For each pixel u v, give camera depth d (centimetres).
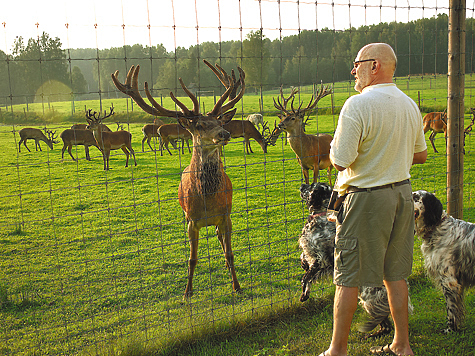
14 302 447
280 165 1428
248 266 529
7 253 628
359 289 327
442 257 340
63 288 488
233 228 711
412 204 270
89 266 561
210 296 436
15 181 1313
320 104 1775
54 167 1588
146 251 617
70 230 757
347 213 264
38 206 979
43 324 392
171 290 469
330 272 355
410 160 268
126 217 836
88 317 401
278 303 370
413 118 261
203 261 563
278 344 321
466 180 944
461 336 320
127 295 458
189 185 443
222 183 443
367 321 327
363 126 247
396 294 277
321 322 349
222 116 456
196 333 328
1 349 336
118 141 1612
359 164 259
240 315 351
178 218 816
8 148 2300
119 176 1355
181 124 429
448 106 440
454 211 449
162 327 348
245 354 307
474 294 396
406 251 275
